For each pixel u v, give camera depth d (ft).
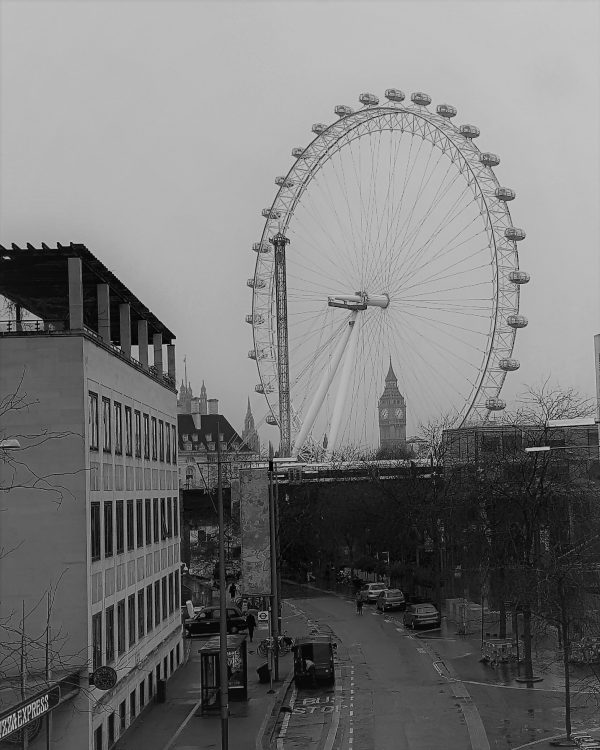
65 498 113.39
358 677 169.37
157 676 162.50
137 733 132.57
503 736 116.57
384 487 330.13
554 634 188.75
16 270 130.52
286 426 335.26
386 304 322.14
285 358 337.11
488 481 187.21
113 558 129.70
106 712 119.75
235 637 163.43
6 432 113.70
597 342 127.85
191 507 346.74
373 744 118.73
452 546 264.72
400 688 155.53
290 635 234.17
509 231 295.07
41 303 155.53
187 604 201.57
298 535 379.55
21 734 100.83
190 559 414.41
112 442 132.57
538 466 187.32
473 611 241.14
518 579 154.20
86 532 113.50
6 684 102.68
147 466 161.07
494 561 187.62
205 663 149.79
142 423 158.10
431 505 267.80
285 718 140.15
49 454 113.80
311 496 382.63
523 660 167.02
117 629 131.03
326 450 366.63
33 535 112.78
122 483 138.72
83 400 114.73
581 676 147.23
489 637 185.57
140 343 173.68
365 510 371.15
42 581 112.27
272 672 168.14
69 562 112.57
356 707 143.84
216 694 149.28
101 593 121.08
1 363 114.62
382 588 309.22
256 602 284.00
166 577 177.47
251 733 131.13
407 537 314.76
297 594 352.69
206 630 247.91
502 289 297.74
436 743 115.96
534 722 123.13
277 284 336.08
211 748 122.93
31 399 114.21
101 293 138.82
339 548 429.79
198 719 141.69
